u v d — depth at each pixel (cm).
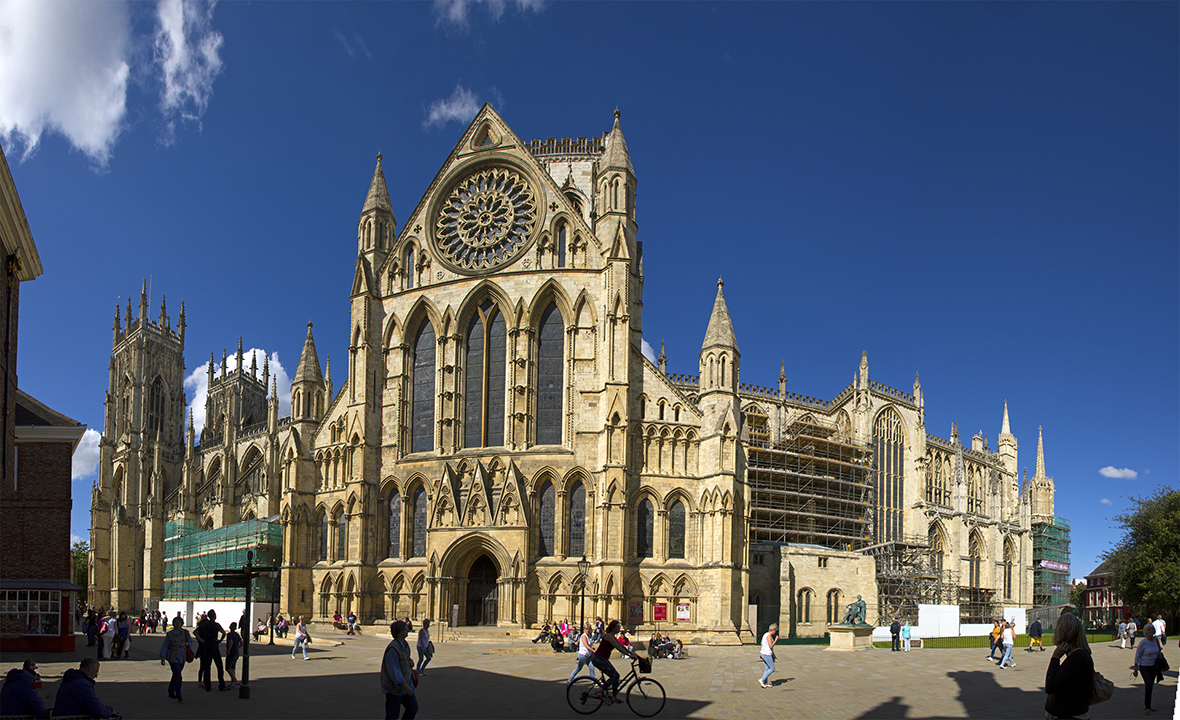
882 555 13262
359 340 9862
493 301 9606
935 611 10300
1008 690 4594
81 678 2609
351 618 8975
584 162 11400
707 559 8719
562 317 9344
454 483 9069
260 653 6856
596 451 8894
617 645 3662
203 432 19662
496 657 6675
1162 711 3812
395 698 2633
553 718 3519
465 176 10081
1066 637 1923
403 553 9262
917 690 4566
